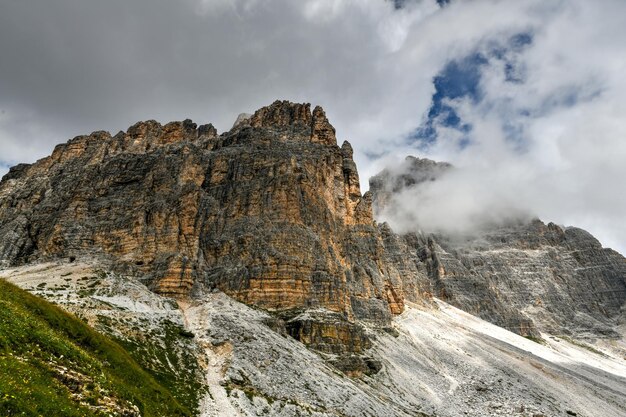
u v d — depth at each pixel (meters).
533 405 150.38
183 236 168.25
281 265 159.88
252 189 187.50
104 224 171.38
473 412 135.88
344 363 132.12
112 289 124.38
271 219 177.25
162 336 101.62
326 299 159.38
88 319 95.75
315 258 170.25
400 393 134.25
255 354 105.06
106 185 190.50
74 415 36.03
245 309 137.00
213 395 82.88
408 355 173.12
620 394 194.12
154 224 168.50
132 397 52.59
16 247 171.38
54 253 161.25
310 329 138.62
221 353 101.75
